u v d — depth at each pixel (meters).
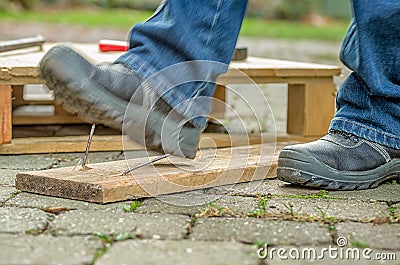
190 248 2.54
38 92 7.18
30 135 5.05
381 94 3.49
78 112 3.26
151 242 2.60
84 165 3.48
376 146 3.59
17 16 18.30
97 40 13.08
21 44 5.36
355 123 3.62
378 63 3.48
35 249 2.50
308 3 24.81
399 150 3.62
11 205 3.09
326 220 2.93
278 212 3.05
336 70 4.84
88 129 5.30
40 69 3.21
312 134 4.86
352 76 3.68
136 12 23.31
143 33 3.35
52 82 3.19
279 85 8.92
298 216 2.96
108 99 3.21
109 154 4.46
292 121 4.93
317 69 4.78
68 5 22.52
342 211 3.09
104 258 2.42
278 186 3.57
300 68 4.73
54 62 3.14
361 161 3.53
